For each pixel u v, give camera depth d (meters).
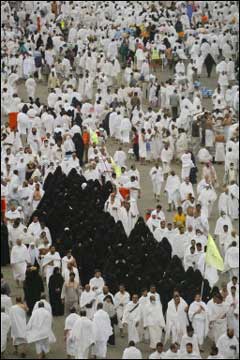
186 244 69.94
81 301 61.09
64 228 69.94
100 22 139.12
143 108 109.44
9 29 131.50
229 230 72.25
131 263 64.62
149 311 59.34
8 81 111.25
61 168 82.25
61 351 59.59
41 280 62.72
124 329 62.47
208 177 83.88
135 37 128.25
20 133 96.00
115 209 75.12
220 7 146.12
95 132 94.06
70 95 105.50
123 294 61.09
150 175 86.06
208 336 61.44
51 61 121.25
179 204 82.06
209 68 121.50
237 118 101.56
